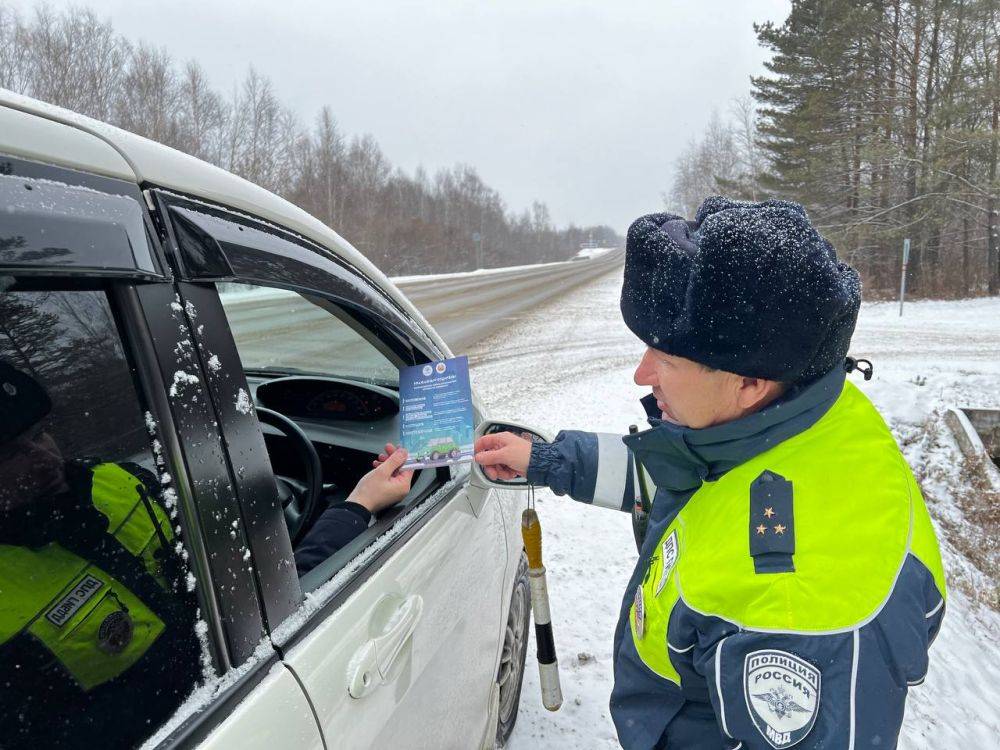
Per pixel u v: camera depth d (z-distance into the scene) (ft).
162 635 2.24
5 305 1.97
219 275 2.67
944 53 75.92
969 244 81.10
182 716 2.20
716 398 3.09
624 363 32.60
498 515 6.03
